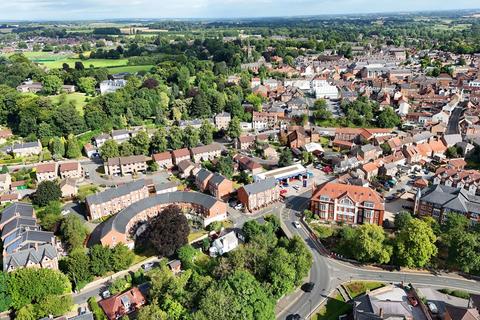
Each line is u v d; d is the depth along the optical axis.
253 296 104.81
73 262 125.19
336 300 118.31
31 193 188.62
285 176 193.75
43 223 153.75
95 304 116.81
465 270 123.00
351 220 157.25
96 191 192.50
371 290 120.81
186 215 163.12
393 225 154.38
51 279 117.44
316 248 143.50
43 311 109.56
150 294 114.62
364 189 155.50
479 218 144.25
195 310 105.00
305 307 115.94
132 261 136.25
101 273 128.62
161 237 134.75
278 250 123.38
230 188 181.38
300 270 120.56
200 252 143.50
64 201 183.12
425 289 120.19
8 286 113.81
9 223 149.50
